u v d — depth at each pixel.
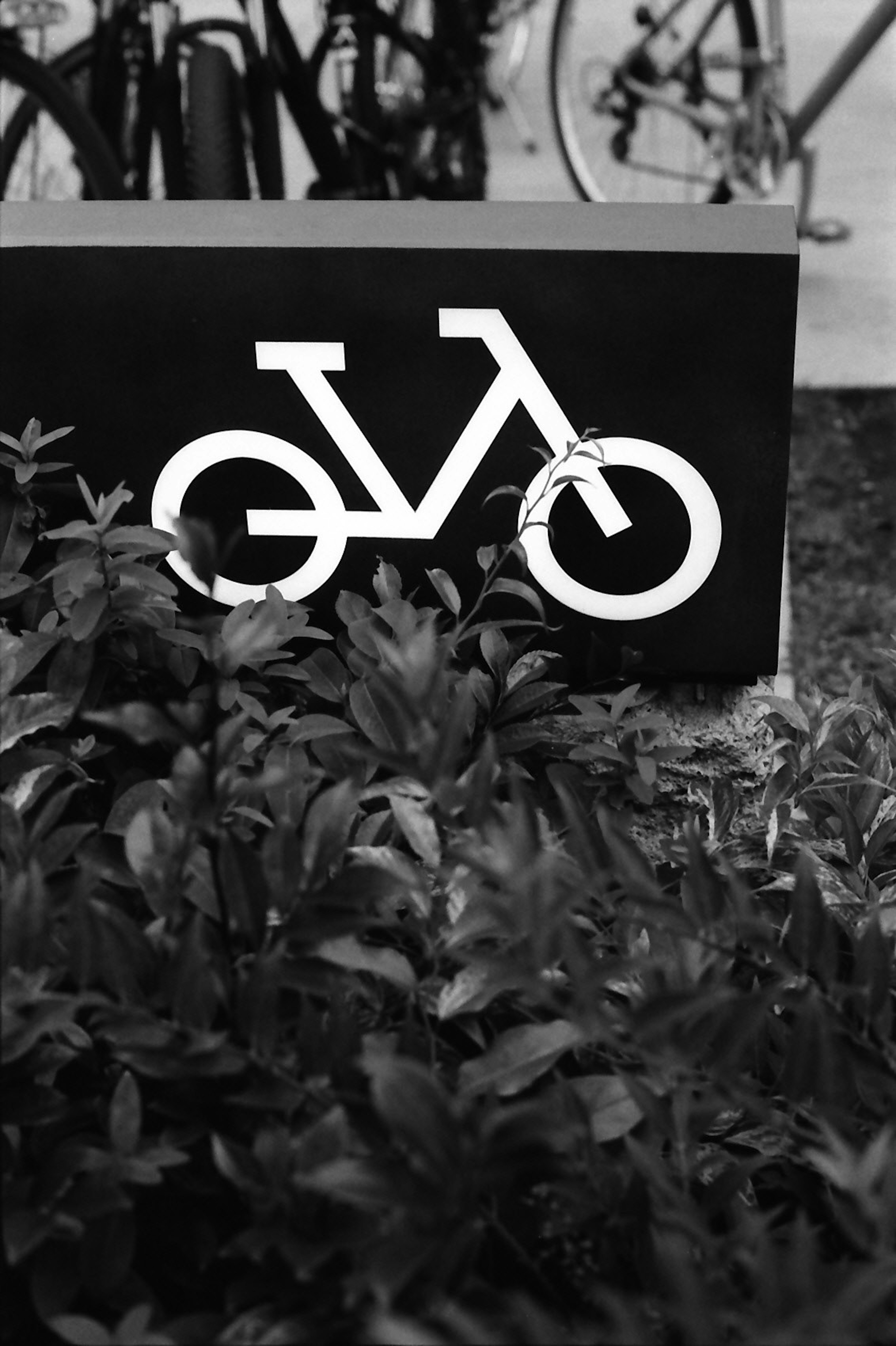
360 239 1.61
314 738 1.48
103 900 1.26
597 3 5.55
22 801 1.28
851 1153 0.84
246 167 3.09
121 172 3.39
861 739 1.68
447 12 3.96
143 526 1.73
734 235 1.61
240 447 1.69
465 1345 0.83
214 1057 0.99
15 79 3.29
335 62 3.85
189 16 3.53
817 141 5.22
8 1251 0.95
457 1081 1.11
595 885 1.09
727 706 1.79
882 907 1.38
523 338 1.62
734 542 1.69
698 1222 0.93
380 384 1.65
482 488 1.69
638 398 1.64
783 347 1.61
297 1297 0.96
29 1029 0.97
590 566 1.71
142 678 1.59
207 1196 1.12
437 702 1.17
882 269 4.51
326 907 1.07
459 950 1.10
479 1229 0.92
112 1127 0.99
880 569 3.26
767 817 1.58
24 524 1.66
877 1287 0.73
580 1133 1.01
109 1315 1.09
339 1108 0.94
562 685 1.59
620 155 4.77
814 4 6.07
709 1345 0.80
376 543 1.72
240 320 1.63
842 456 3.58
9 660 1.35
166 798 1.38
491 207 1.71
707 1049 1.12
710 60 4.40
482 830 0.96
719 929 1.12
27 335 1.65
